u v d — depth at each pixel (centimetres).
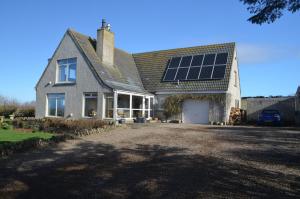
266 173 934
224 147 1316
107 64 2850
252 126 2475
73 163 1108
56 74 2881
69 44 2812
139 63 3416
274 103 3061
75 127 1952
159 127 2131
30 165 1092
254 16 983
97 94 2598
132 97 2875
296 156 1141
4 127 2202
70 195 821
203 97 2762
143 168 1020
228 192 793
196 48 3209
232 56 2919
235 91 3039
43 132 1927
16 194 835
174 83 2958
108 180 921
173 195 789
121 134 1731
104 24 2828
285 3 941
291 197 750
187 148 1303
